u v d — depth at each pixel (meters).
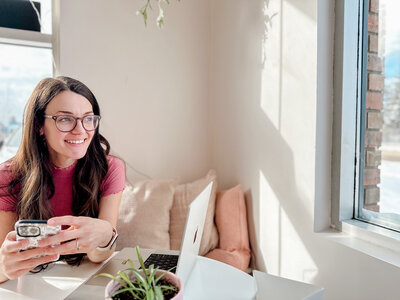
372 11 1.24
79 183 1.29
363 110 1.29
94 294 0.84
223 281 0.82
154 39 2.06
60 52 1.88
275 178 1.57
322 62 1.29
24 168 1.20
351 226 1.26
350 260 1.15
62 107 1.09
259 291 0.79
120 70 2.01
